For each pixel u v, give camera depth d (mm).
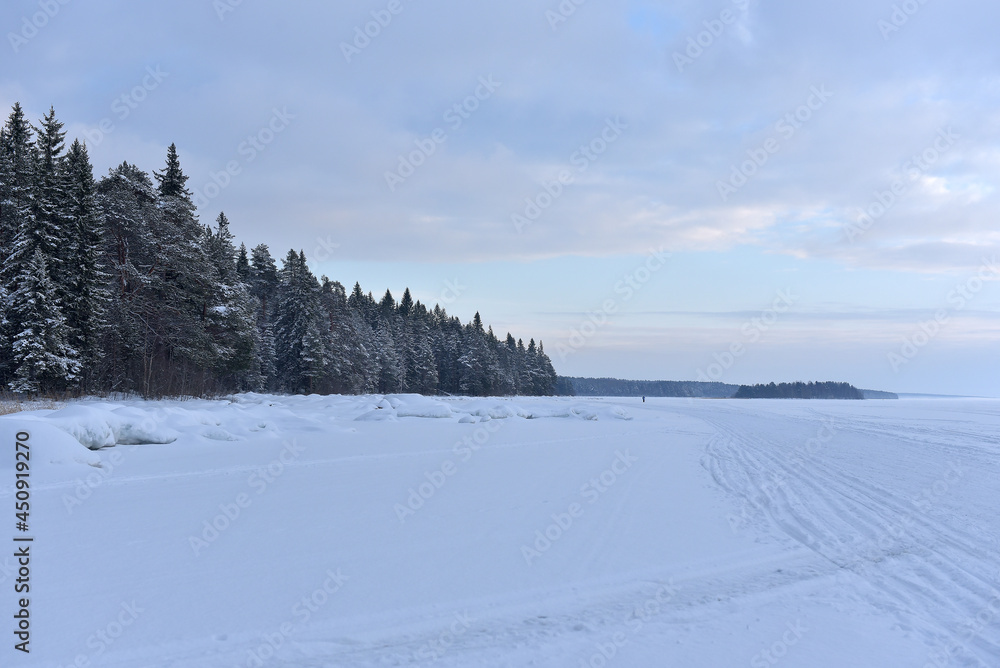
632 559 6500
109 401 32844
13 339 29297
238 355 45562
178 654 4207
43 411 16219
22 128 35625
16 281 29984
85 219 32469
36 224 30766
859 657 4152
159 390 37781
